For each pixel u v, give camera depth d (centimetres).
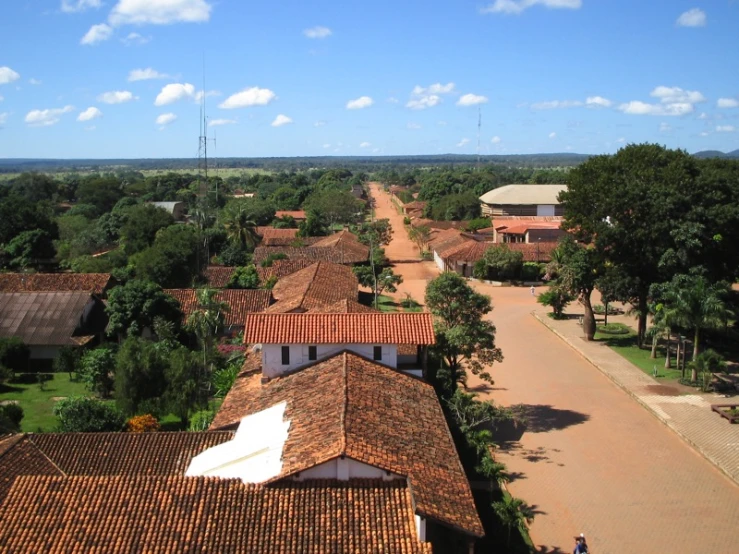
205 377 4694
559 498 3559
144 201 16488
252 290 6569
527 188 15125
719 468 3850
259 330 3819
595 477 3791
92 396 5094
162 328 5659
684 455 4056
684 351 5400
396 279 8575
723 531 3247
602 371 5594
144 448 3225
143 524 2320
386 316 3938
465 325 4362
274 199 18462
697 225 5481
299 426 2928
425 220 14875
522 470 3875
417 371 3838
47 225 11269
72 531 2295
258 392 3659
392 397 3284
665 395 4969
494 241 11781
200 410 4428
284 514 2356
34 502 2414
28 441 3250
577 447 4178
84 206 15438
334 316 3925
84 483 2495
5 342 5644
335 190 16012
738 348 6147
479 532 2314
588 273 6288
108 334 6016
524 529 3203
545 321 7288
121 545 2242
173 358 4519
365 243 11169
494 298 8562
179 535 2277
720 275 5953
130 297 5866
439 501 2411
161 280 7794
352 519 2338
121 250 9969
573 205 6219
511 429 4469
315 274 6756
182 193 17562
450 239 11156
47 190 18812
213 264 9669
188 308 6300
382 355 3809
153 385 4412
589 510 3441
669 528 3275
